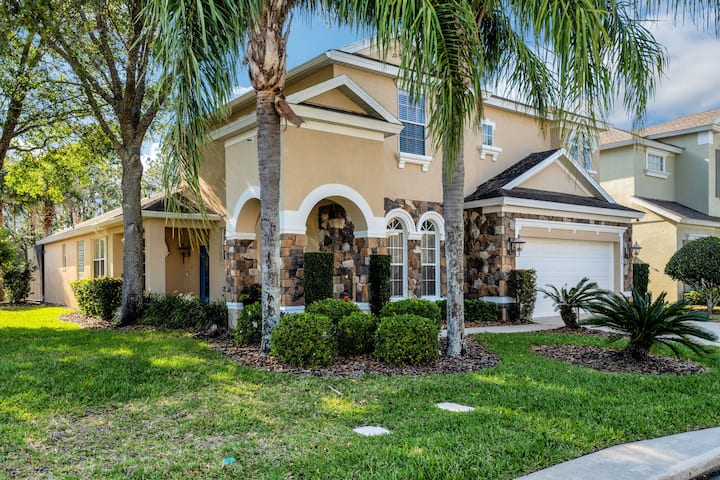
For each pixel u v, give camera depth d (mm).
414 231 14367
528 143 18016
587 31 6551
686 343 8195
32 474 4207
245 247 12297
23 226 37594
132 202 14242
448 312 9016
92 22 13344
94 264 20125
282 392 6707
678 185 23562
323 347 8109
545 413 5676
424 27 6102
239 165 12156
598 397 6383
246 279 12234
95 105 14078
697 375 7758
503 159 17125
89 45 13758
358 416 5707
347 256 13227
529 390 6711
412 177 14453
